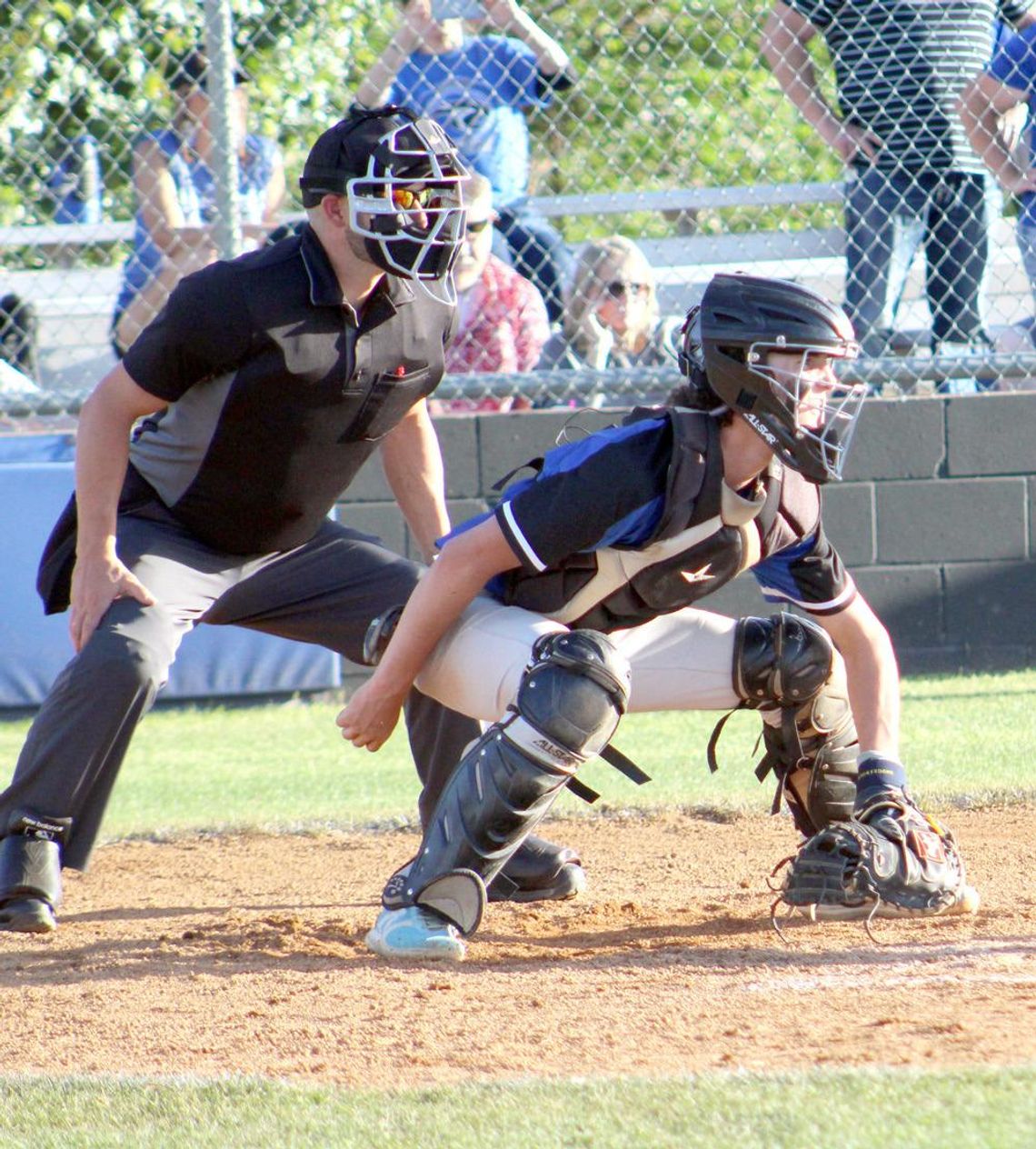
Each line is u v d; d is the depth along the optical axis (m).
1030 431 23.52
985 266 22.78
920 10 21.53
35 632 22.75
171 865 14.99
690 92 24.27
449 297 12.16
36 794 11.80
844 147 22.42
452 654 10.70
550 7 23.91
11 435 22.88
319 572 13.00
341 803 17.59
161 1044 8.70
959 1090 6.74
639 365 23.83
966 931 10.80
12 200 24.23
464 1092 7.21
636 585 10.26
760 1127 6.40
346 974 10.23
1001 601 23.77
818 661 11.20
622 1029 8.52
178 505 12.29
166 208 22.62
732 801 16.73
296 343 11.40
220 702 23.55
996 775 17.16
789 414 9.59
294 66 23.78
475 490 23.27
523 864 12.52
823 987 9.32
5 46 23.14
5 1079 7.89
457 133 22.92
